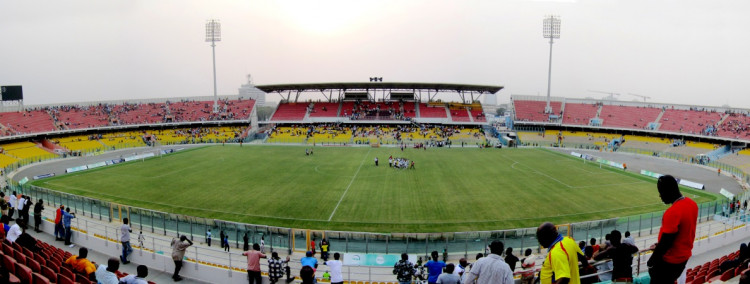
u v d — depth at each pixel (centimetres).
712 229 2564
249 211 3491
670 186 639
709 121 9075
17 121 8512
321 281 1886
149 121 10419
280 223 3148
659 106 10588
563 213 3488
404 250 2384
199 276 1739
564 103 11412
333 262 1397
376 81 10962
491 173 5494
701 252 2236
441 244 2402
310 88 11562
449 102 12225
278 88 11525
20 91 9156
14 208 2520
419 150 8350
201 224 2719
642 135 9838
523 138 10050
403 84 10856
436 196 4072
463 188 4469
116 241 2039
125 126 9962
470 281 688
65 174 5431
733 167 6247
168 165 6181
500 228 3056
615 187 4625
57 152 7875
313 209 3556
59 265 1448
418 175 5294
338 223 3152
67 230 2145
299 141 9875
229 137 10238
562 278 609
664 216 633
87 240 2112
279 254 2377
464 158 7088
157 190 4347
